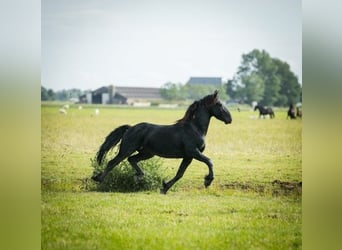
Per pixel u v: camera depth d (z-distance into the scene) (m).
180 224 8.27
